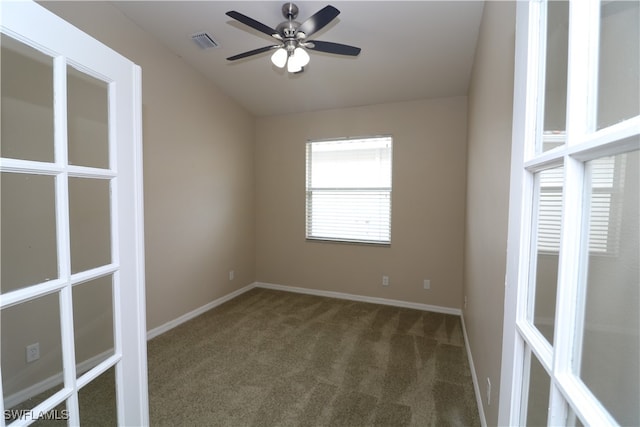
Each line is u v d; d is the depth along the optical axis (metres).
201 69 3.31
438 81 3.16
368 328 3.07
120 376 1.10
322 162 4.12
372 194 3.89
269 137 4.35
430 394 2.01
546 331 0.67
